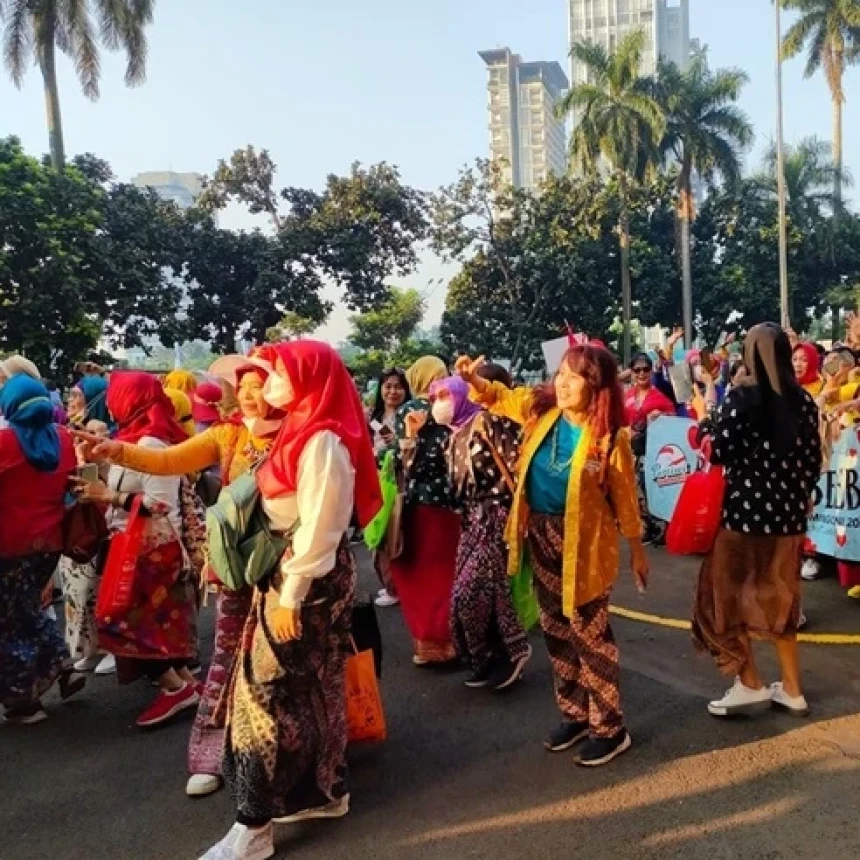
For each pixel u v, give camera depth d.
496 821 3.38
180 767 4.02
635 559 3.86
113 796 3.78
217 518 3.11
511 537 3.87
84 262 23.62
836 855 3.04
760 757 3.75
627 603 6.26
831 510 6.16
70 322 21.61
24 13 24.31
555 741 3.94
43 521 4.37
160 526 4.35
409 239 31.03
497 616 4.66
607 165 36.72
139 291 25.69
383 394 7.19
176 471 3.85
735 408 3.85
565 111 35.53
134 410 4.39
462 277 36.94
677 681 4.71
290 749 3.14
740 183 38.03
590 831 3.28
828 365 6.55
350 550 3.39
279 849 3.25
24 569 4.36
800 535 4.00
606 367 3.62
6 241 20.64
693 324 40.81
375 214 29.62
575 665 3.89
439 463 5.01
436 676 5.01
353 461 3.15
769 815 3.31
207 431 4.01
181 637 4.45
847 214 40.81
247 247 28.86
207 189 29.98
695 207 38.50
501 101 113.62
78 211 22.33
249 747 3.11
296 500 3.04
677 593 6.48
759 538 3.93
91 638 5.21
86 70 25.19
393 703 4.62
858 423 6.01
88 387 6.36
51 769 4.05
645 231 39.16
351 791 3.67
